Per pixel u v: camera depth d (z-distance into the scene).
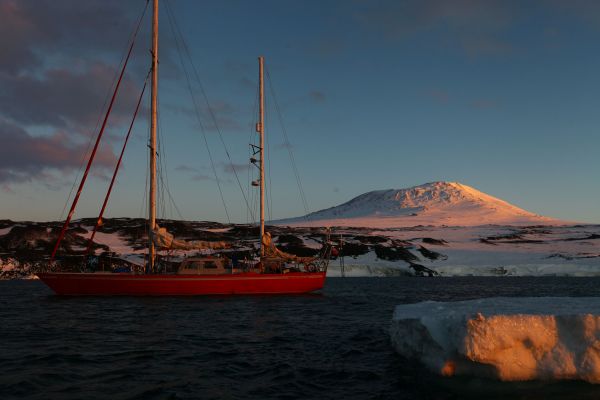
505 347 9.22
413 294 41.50
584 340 9.22
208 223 166.75
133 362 12.26
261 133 36.31
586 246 139.25
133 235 114.62
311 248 114.38
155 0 33.47
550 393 8.84
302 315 23.09
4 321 20.20
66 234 104.75
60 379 10.44
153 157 32.53
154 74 33.12
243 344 15.05
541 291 47.09
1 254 88.75
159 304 26.67
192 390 9.73
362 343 15.28
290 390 9.78
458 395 8.98
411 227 187.38
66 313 22.97
